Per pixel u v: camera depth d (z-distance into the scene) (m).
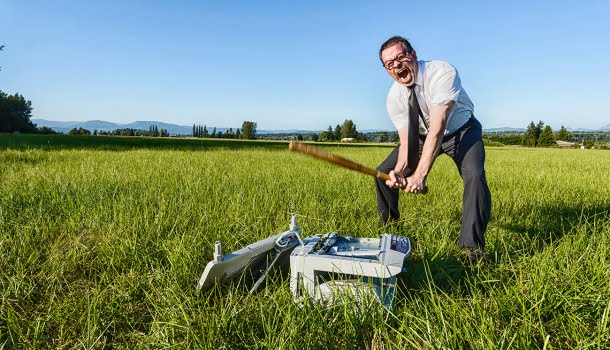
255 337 2.37
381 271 2.52
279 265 3.09
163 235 4.04
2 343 2.39
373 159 16.39
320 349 2.28
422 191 3.42
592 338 2.35
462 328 2.35
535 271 3.05
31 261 3.38
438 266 3.27
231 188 6.50
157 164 10.59
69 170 8.70
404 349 2.25
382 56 3.55
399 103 3.88
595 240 3.67
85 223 4.44
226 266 2.68
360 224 4.41
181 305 2.59
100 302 2.72
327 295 2.69
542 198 6.12
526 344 2.21
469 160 3.56
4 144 20.61
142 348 2.36
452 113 3.60
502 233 4.18
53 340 2.48
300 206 5.23
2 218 4.32
